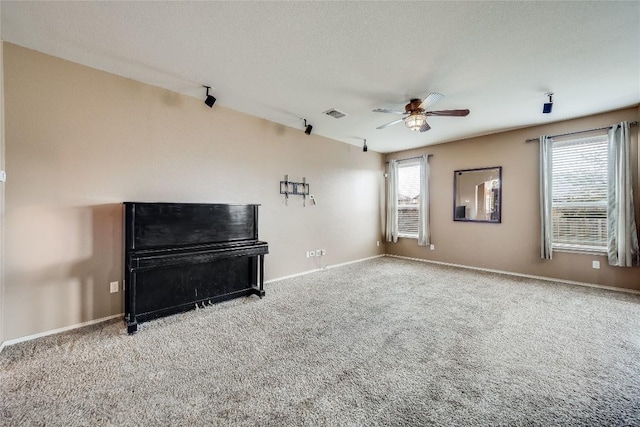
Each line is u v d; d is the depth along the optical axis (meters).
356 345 2.32
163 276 2.95
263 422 1.49
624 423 1.48
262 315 2.97
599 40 2.23
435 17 1.97
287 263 4.52
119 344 2.31
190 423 1.48
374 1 1.82
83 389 1.74
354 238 5.80
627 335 2.49
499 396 1.70
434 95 2.73
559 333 2.54
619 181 3.68
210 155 3.55
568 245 4.21
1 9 1.88
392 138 5.28
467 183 5.27
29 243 2.37
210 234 3.27
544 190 4.32
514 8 1.88
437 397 1.69
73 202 2.59
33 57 2.39
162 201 3.14
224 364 2.03
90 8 1.88
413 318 2.89
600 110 3.78
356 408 1.60
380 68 2.70
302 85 3.08
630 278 3.72
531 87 3.10
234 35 2.19
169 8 1.89
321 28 2.10
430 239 5.81
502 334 2.52
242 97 3.41
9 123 2.28
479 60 2.55
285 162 4.46
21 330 2.34
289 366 2.01
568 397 1.69
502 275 4.68
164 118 3.16
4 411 1.55
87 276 2.67
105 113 2.76
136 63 2.62
